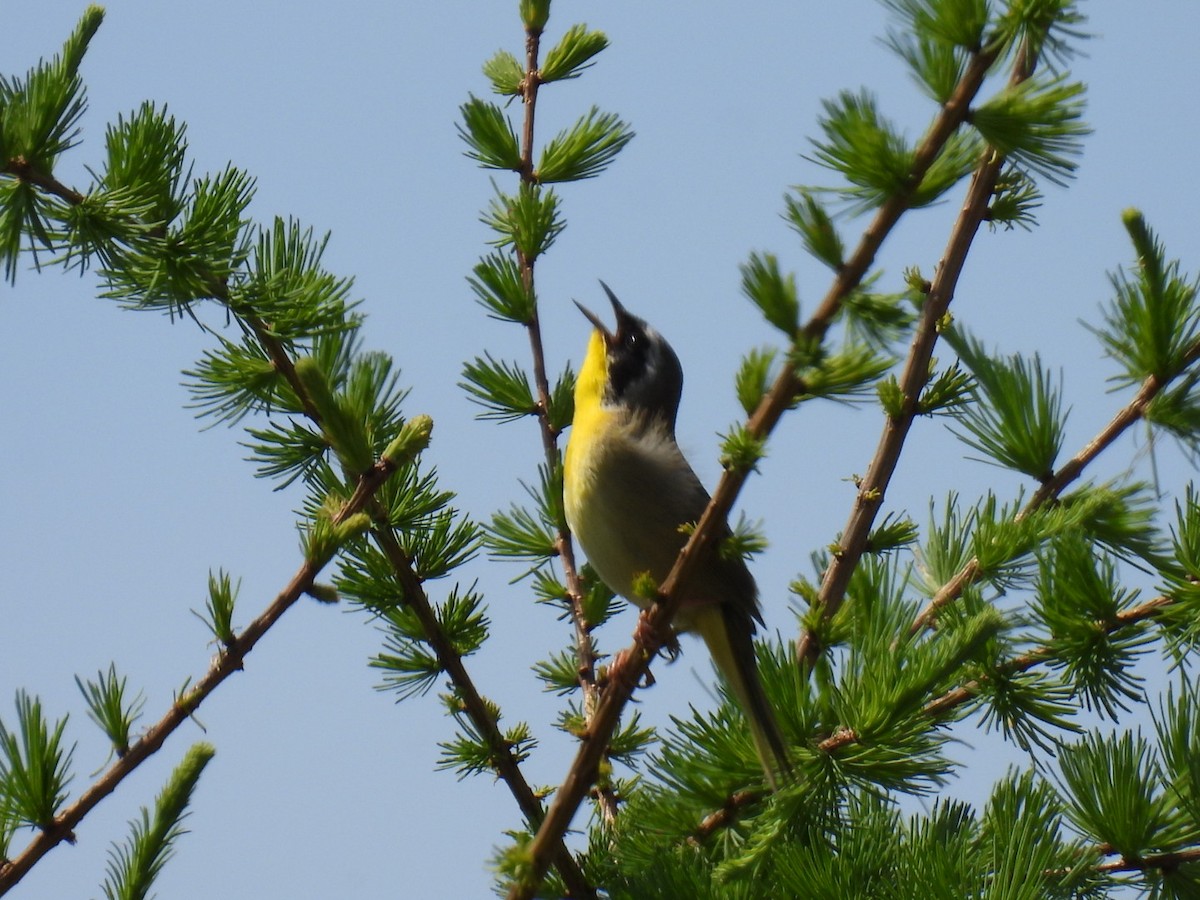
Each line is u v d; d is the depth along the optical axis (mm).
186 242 7023
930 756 6504
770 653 6871
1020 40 5480
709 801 6828
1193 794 6551
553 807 6027
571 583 9945
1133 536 7707
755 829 6770
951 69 5562
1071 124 5500
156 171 7031
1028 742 7176
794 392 5578
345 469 7094
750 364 5629
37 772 6020
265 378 8102
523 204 10180
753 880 6539
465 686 7953
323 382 6746
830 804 6531
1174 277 7973
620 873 7055
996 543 7781
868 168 5441
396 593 8562
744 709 6758
